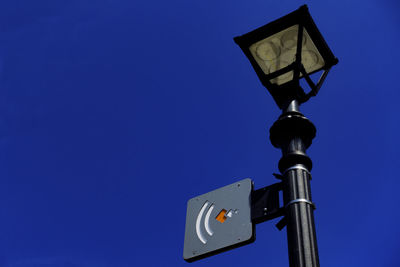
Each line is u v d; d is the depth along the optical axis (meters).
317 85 4.24
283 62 4.16
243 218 3.71
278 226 3.39
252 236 3.56
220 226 3.84
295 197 3.30
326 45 4.20
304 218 3.17
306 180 3.44
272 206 3.54
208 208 4.07
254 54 4.21
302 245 3.02
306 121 3.79
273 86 4.16
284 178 3.50
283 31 4.09
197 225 4.00
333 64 4.32
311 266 2.91
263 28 4.10
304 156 3.55
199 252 3.79
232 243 3.62
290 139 3.72
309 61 4.30
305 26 4.05
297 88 4.07
